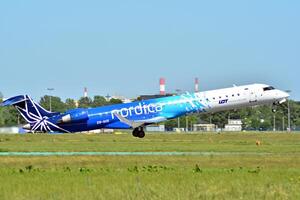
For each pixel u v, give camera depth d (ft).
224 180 244.83
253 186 224.53
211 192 208.74
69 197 201.77
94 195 204.44
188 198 198.18
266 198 199.21
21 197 202.18
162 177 259.39
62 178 258.57
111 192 209.26
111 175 271.90
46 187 225.35
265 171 286.87
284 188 219.00
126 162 365.61
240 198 199.00
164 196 200.85
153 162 364.58
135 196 201.46
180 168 315.58
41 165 349.00
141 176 264.72
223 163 354.74
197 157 401.08
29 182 242.99
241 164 347.15
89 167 331.36
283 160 372.79
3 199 199.00
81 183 237.86
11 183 239.30
